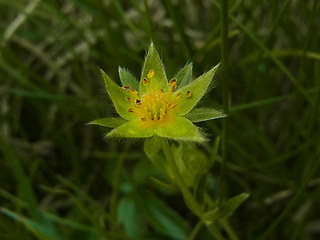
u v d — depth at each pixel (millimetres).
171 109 94
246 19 143
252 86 147
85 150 166
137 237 138
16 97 164
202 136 88
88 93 161
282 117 160
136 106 94
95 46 168
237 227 149
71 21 153
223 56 99
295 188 140
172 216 141
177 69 139
